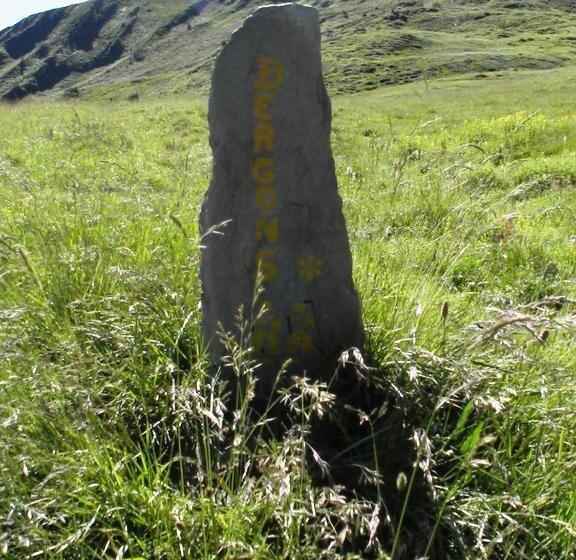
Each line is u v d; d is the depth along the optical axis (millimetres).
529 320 2770
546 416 2926
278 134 3385
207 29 158500
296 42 3367
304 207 3453
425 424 3121
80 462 2768
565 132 14734
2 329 3604
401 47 72312
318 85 3465
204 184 7707
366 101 32250
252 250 3457
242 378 3467
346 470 2963
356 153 7820
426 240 5191
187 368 3656
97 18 182750
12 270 3627
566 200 8758
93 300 3828
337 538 2469
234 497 2582
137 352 3514
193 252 4582
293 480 2691
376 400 3436
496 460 2775
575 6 94562
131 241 5016
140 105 24578
